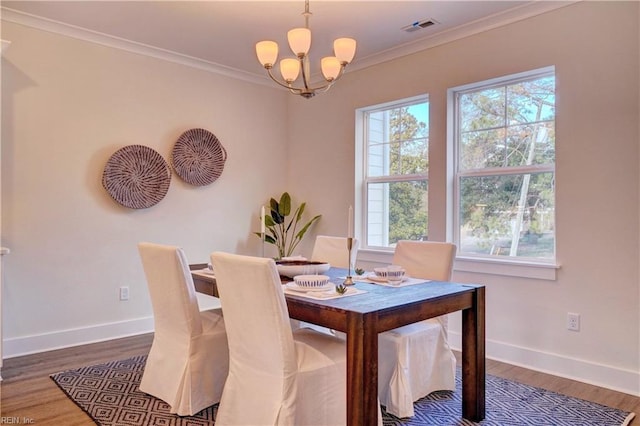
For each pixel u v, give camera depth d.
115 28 3.43
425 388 2.54
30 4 3.03
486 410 2.40
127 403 2.43
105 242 3.66
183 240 4.13
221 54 3.99
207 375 2.37
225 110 4.43
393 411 2.30
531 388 2.69
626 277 2.64
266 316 1.84
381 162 4.19
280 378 1.85
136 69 3.82
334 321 1.83
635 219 2.61
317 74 4.50
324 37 3.54
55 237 3.41
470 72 3.40
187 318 2.32
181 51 3.92
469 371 2.30
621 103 2.67
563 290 2.90
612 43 2.71
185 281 2.31
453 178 3.60
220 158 4.36
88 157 3.56
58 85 3.41
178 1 2.97
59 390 2.61
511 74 3.17
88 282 3.57
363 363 1.73
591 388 2.69
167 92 4.02
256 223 4.70
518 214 3.24
